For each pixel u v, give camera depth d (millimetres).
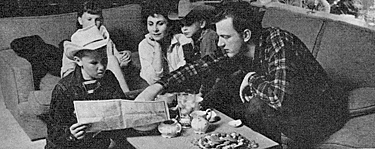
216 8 2541
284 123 2240
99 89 2363
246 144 2000
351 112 2035
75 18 2551
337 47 2203
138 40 2564
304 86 2166
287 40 2291
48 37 2508
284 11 2408
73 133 2180
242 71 2420
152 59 2570
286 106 2213
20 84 2381
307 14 2346
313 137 2125
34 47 2473
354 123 2021
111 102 2199
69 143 2225
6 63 2434
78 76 2332
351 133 1990
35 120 2412
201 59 2533
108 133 2182
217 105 2494
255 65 2381
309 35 2291
